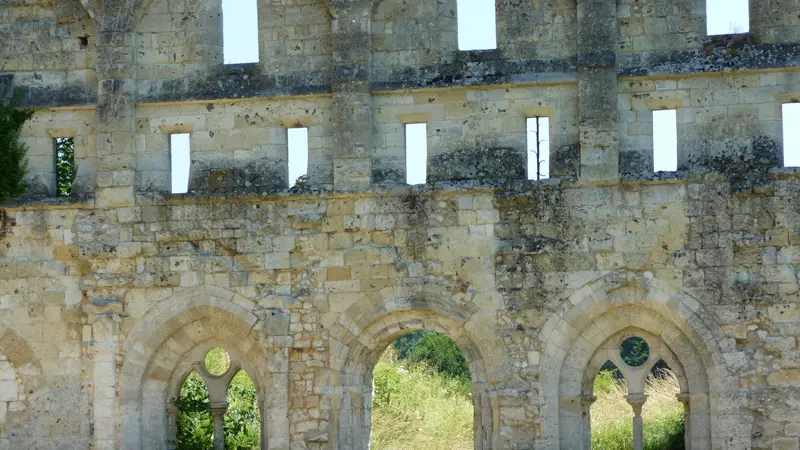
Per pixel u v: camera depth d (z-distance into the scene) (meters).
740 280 34.66
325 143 36.53
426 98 36.28
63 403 36.66
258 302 36.28
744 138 35.09
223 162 36.88
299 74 36.81
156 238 36.69
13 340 36.84
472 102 36.12
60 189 47.50
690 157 35.25
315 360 35.94
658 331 35.25
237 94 36.84
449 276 35.66
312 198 36.25
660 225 35.03
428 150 36.19
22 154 37.12
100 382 36.53
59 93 37.56
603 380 53.28
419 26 36.50
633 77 35.44
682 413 44.28
